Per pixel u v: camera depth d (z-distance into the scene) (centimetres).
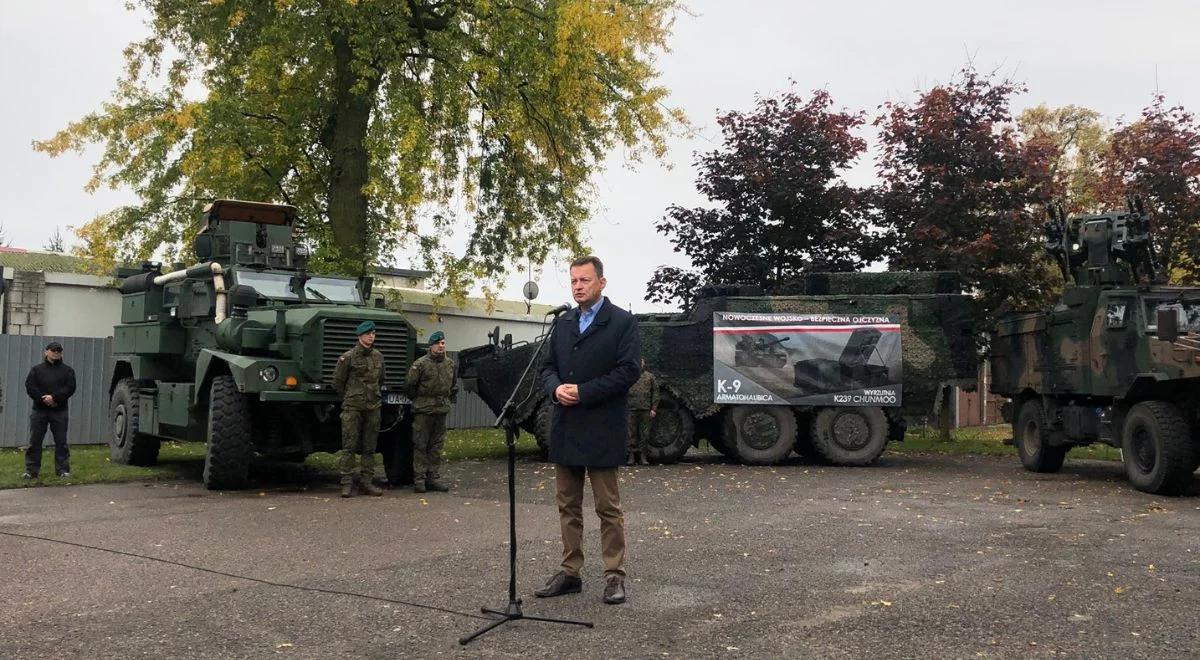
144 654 456
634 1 1891
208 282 1240
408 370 1142
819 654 459
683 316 1625
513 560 523
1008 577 635
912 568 663
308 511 927
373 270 2059
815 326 1551
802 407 1541
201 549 722
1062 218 1491
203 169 1733
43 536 777
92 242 1830
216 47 1842
